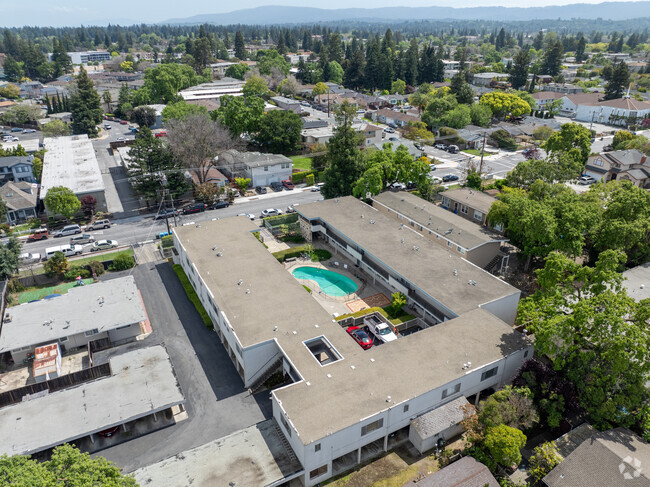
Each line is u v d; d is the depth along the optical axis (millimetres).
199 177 101562
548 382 42375
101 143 144750
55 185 91438
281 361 47156
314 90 198250
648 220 60000
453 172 114438
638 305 41562
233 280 57656
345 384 41156
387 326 54844
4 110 182250
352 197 85875
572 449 38094
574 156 106250
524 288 65000
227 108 121312
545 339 41781
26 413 42219
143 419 44094
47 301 58969
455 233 69750
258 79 196125
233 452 38594
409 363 43844
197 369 50625
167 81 176750
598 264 45219
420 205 81688
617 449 36312
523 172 81438
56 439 39312
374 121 168625
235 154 111312
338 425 36688
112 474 30578
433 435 39812
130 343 54969
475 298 53781
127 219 90188
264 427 41219
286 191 104938
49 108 173375
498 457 36281
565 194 66875
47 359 49594
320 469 37562
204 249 65750
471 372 42719
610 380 39750
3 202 86312
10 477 27281
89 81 157000
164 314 60656
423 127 140125
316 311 51969
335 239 75375
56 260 67688
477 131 143125
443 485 34500
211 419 43969
